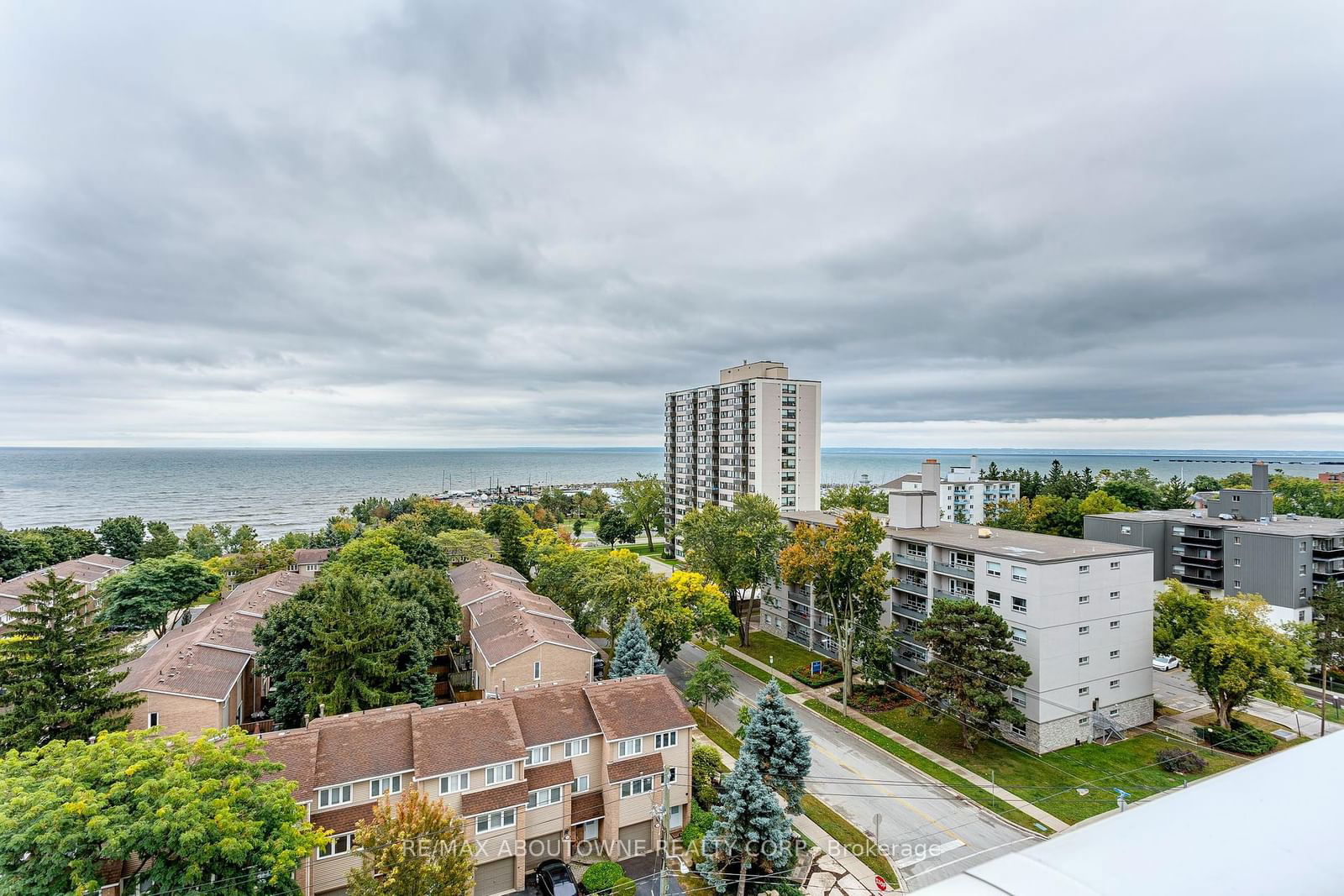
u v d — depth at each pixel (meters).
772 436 87.94
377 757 29.11
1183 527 69.38
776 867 29.38
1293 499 100.06
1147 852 3.93
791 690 51.94
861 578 48.09
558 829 31.72
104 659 32.28
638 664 44.44
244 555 74.94
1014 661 39.78
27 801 20.45
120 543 91.44
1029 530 90.19
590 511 167.12
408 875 22.53
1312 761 5.02
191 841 20.69
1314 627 47.62
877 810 35.16
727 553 63.22
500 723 31.55
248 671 44.53
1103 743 42.06
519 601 53.44
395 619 41.81
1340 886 3.62
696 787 36.69
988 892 3.75
